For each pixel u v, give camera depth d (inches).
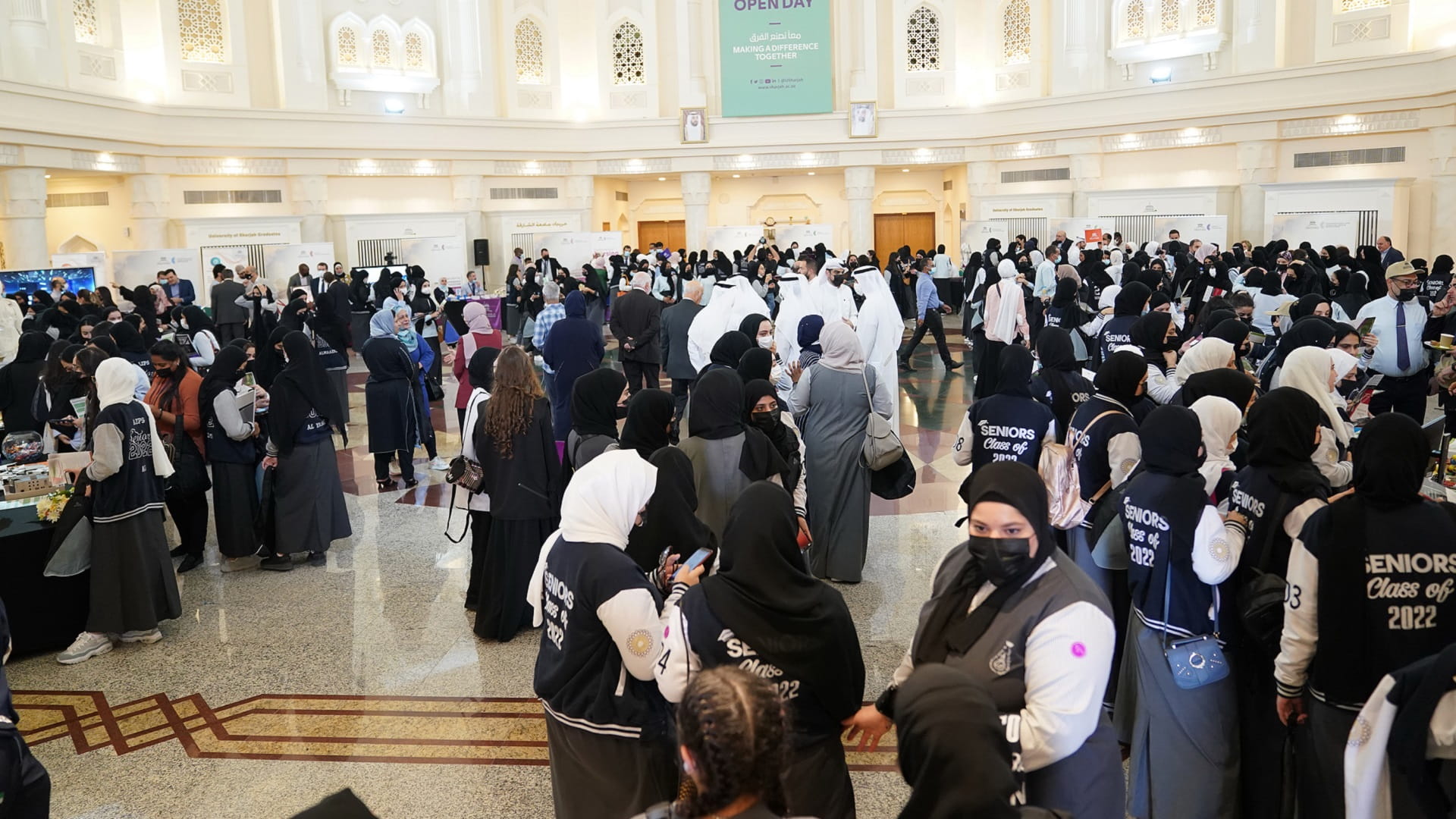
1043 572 91.0
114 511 196.1
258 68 845.2
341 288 563.8
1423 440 100.2
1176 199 784.9
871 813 138.2
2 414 290.0
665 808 70.9
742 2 934.4
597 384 183.2
